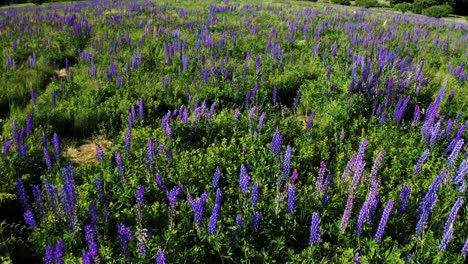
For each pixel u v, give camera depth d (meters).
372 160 6.79
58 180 5.76
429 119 7.17
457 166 6.48
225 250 4.64
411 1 49.44
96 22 18.19
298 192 5.50
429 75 11.31
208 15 21.92
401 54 13.70
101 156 5.98
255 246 4.75
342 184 5.45
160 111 8.98
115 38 14.67
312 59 12.38
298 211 5.19
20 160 6.11
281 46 13.94
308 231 5.04
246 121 7.73
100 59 12.01
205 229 4.70
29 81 9.86
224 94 9.45
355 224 4.93
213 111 8.02
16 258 4.77
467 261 4.57
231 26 17.92
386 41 15.51
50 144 7.17
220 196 4.35
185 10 24.00
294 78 10.59
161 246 4.47
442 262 4.36
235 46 13.38
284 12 25.03
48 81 10.74
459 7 47.28
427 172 6.51
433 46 15.89
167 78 9.73
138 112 8.16
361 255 4.60
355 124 7.81
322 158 6.81
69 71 10.41
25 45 13.21
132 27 17.44
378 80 9.18
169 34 15.08
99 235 4.59
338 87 9.39
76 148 7.47
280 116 8.55
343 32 17.52
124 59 11.98
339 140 7.25
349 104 8.23
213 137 7.37
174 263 4.30
